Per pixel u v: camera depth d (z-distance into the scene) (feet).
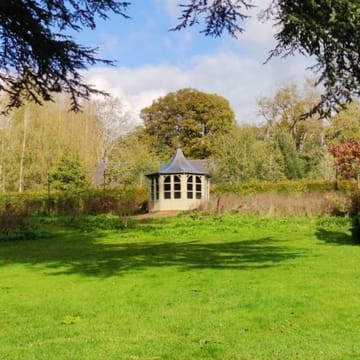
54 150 116.47
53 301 19.25
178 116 162.61
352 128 115.55
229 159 98.99
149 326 15.34
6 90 26.35
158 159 130.62
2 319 16.52
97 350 12.96
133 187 95.81
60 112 121.19
